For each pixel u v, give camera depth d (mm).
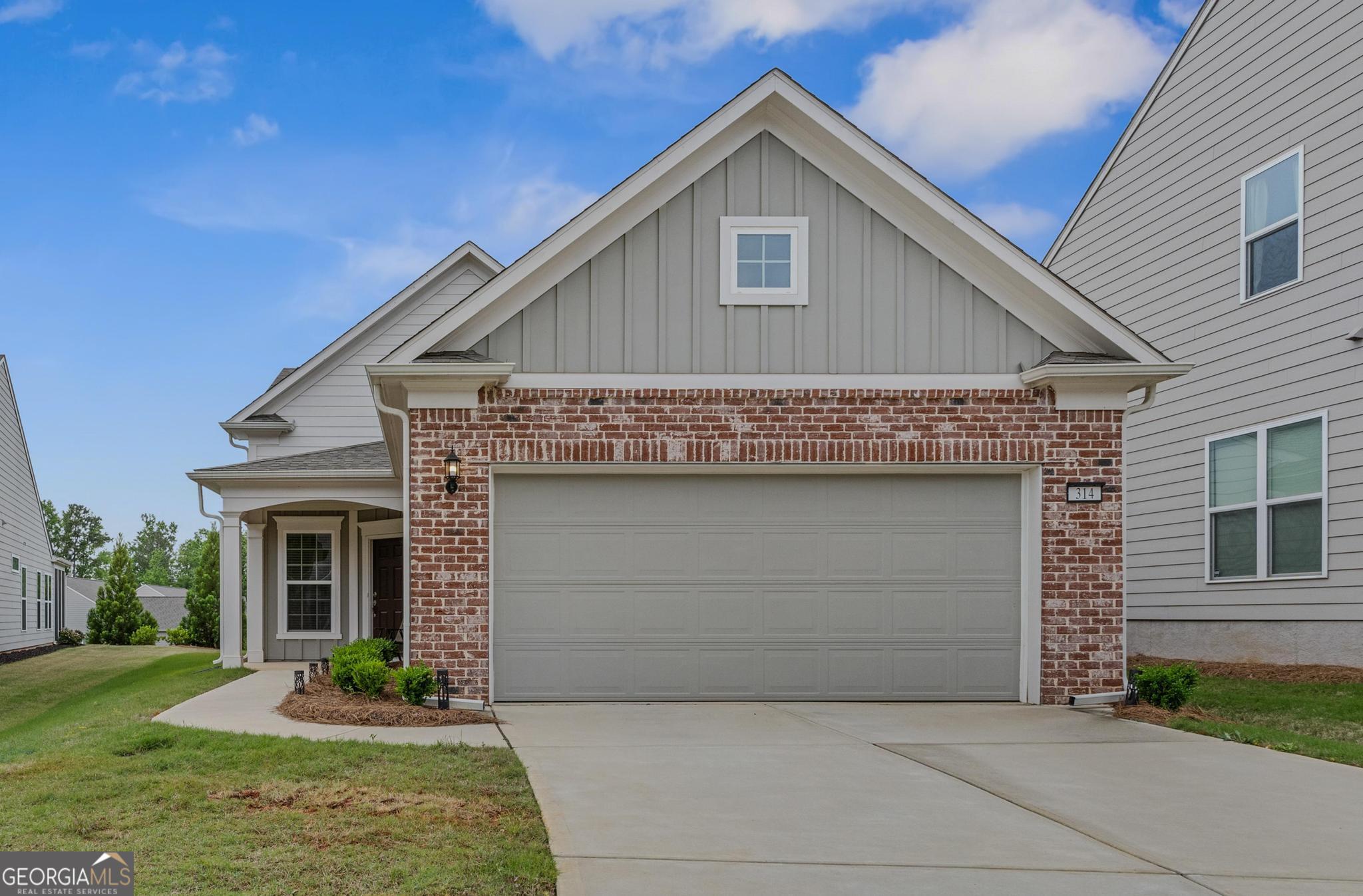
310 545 19125
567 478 11750
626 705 11438
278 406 20797
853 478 11961
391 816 6453
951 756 8734
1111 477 11742
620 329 11625
